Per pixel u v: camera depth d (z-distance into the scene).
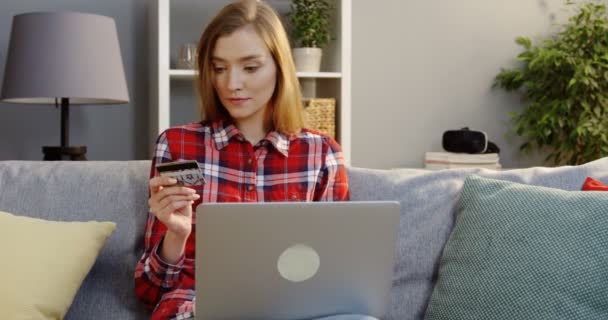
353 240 1.20
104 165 1.70
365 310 1.25
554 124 3.24
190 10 3.04
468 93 3.44
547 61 3.19
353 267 1.21
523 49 3.49
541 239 1.34
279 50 1.58
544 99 3.34
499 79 3.47
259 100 1.56
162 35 2.67
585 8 3.33
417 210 1.66
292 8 2.97
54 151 2.49
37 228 1.46
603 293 1.25
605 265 1.26
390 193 1.68
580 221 1.32
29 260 1.39
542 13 3.51
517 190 1.49
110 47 2.45
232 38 1.53
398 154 3.37
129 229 1.61
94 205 1.61
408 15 3.35
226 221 1.15
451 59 3.41
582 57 3.21
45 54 2.34
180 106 3.04
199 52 1.59
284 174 1.59
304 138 1.64
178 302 1.41
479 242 1.45
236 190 1.56
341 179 1.64
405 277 1.61
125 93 2.51
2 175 1.63
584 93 3.18
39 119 2.91
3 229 1.42
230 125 1.58
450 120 3.42
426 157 3.15
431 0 3.37
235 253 1.17
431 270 1.61
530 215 1.40
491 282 1.37
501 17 3.46
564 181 1.64
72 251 1.45
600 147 3.15
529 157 3.53
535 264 1.32
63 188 1.62
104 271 1.58
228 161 1.57
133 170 1.68
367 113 3.32
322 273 1.21
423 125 3.39
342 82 2.85
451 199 1.67
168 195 1.31
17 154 2.89
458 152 3.02
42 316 1.37
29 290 1.36
